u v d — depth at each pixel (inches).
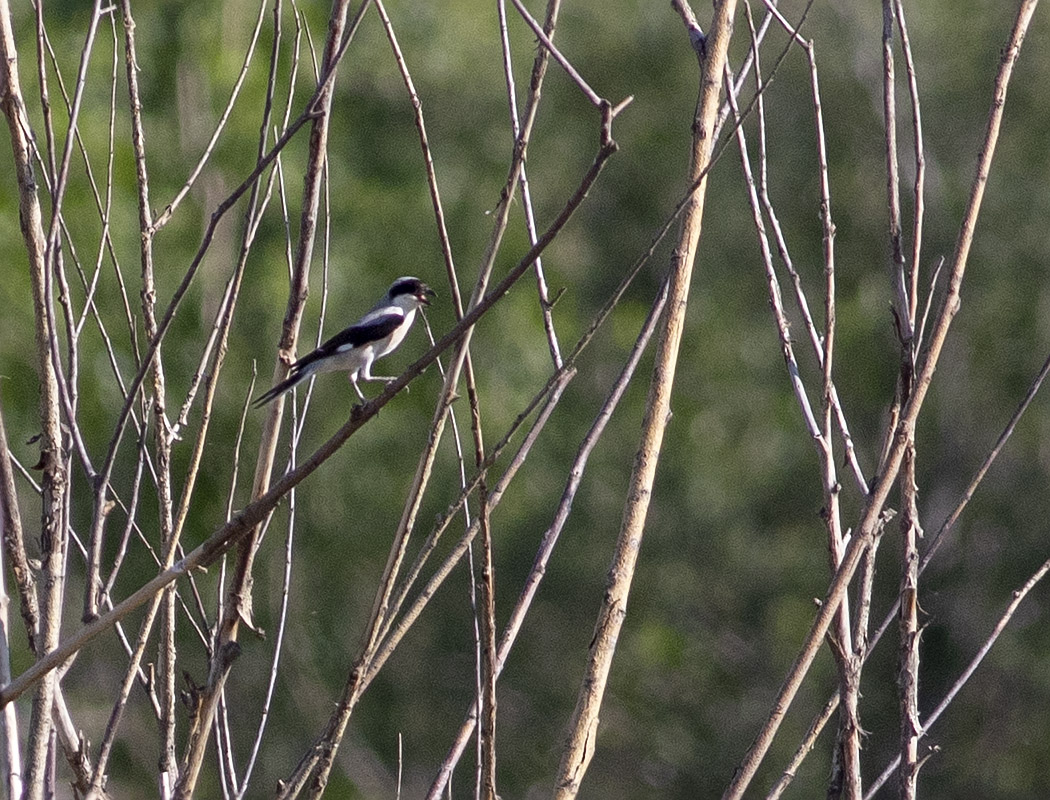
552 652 832.9
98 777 203.0
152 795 620.1
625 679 863.1
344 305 663.8
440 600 757.9
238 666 647.1
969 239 215.0
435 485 698.2
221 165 605.0
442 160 799.1
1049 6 914.1
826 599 208.7
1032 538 826.2
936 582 823.7
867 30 932.6
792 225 972.6
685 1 247.3
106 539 560.7
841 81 949.2
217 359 219.6
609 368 932.0
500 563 824.9
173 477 588.4
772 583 895.1
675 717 861.2
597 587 840.9
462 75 823.7
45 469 212.7
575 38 1026.7
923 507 840.9
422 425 696.4
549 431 840.9
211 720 214.4
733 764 831.7
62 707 211.8
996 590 820.0
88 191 553.6
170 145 601.9
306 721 660.1
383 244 722.2
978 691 810.2
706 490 906.7
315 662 665.0
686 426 927.7
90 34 218.2
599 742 856.9
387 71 784.3
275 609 650.2
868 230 946.1
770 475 927.0
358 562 693.9
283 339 227.6
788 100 962.1
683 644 874.1
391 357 695.7
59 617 210.4
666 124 1016.2
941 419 856.3
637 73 1024.9
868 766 765.9
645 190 1016.2
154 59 607.2
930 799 797.2
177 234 590.6
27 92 553.0
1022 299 872.3
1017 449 850.8
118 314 562.3
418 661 765.3
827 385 223.9
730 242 978.1
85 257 552.4
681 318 230.1
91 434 553.9
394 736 756.0
